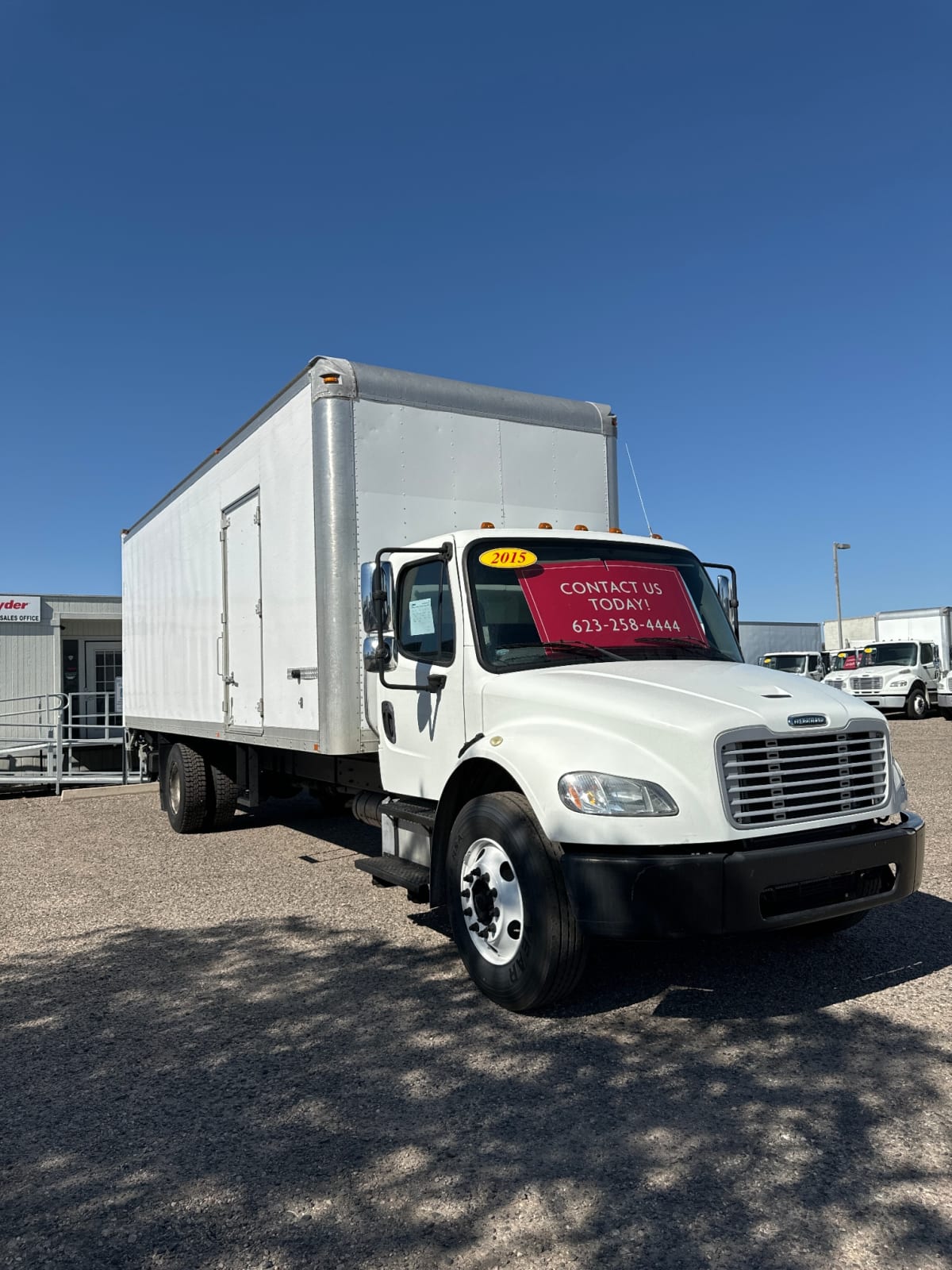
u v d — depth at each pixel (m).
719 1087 3.49
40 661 19.31
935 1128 3.16
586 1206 2.76
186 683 9.41
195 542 9.10
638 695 4.18
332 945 5.46
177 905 6.55
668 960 4.93
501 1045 3.94
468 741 4.89
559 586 5.19
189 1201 2.84
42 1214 2.79
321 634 6.16
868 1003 4.29
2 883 7.48
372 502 6.24
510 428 6.84
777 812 3.94
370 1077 3.66
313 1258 2.55
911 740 18.38
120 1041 4.11
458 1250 2.57
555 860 4.06
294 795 9.51
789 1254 2.52
